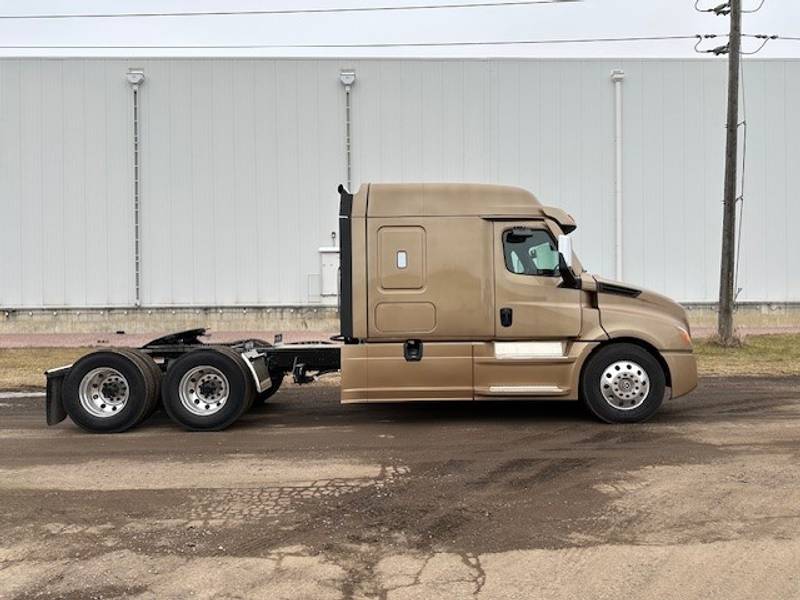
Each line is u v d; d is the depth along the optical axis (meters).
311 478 5.91
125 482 5.85
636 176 20.84
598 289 7.88
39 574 3.99
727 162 16.58
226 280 20.45
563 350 7.93
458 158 20.56
